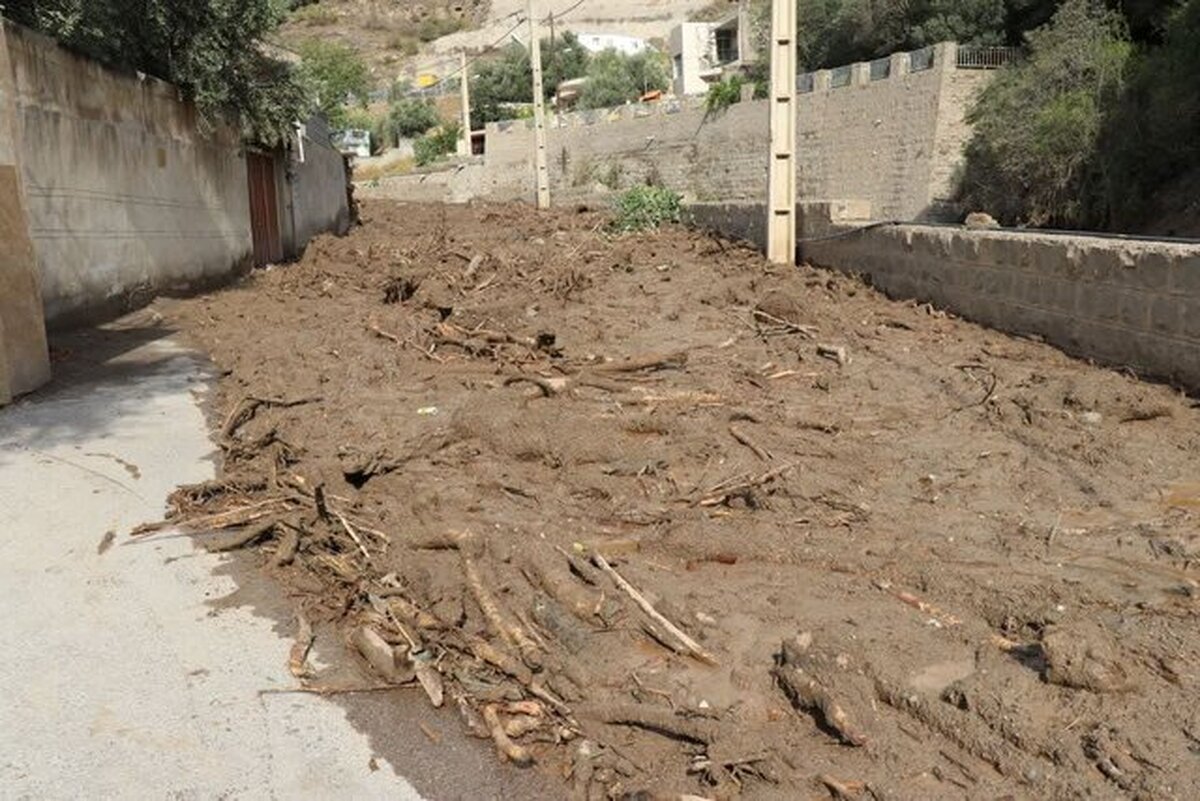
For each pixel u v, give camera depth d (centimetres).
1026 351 989
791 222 1658
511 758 364
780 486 617
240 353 1019
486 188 5225
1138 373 873
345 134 6003
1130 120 1988
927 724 367
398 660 417
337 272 1706
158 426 745
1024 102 2262
